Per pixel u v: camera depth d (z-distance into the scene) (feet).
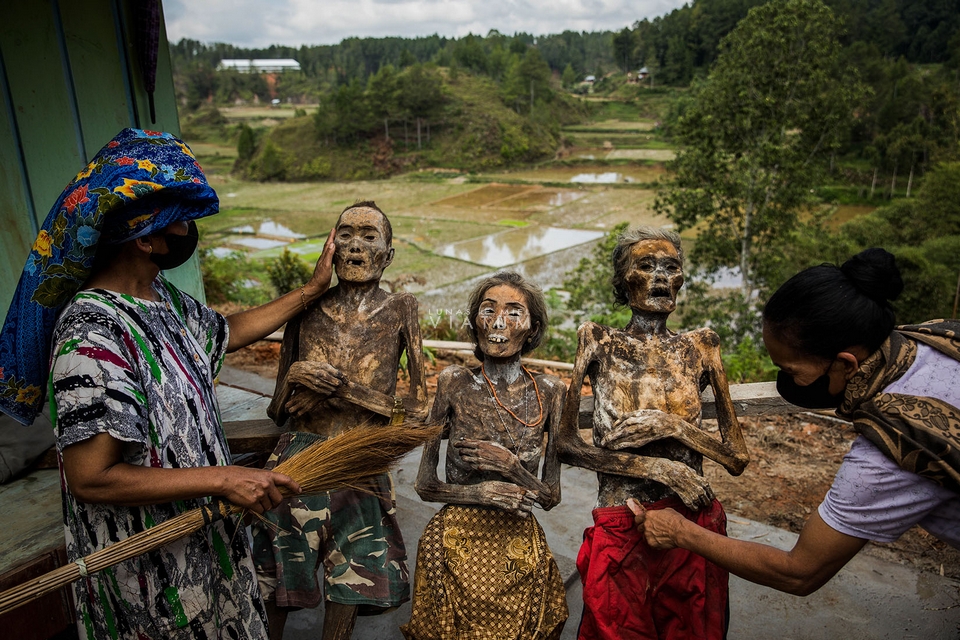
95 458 5.65
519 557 8.04
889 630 9.45
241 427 10.14
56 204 5.91
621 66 508.53
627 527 8.10
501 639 7.77
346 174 260.42
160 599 6.28
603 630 7.85
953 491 5.33
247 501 6.20
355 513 8.34
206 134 392.88
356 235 8.73
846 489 5.86
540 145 274.36
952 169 102.32
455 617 7.98
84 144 12.49
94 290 6.16
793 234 66.33
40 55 11.65
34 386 6.36
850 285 5.71
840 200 156.66
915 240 100.89
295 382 8.41
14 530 8.48
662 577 7.97
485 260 124.77
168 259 6.52
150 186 5.88
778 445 14.83
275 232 159.53
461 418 8.52
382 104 278.26
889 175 164.35
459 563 8.02
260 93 567.18
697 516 8.06
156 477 5.87
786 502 12.59
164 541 5.98
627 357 8.69
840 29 60.23
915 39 290.35
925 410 5.41
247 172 269.23
